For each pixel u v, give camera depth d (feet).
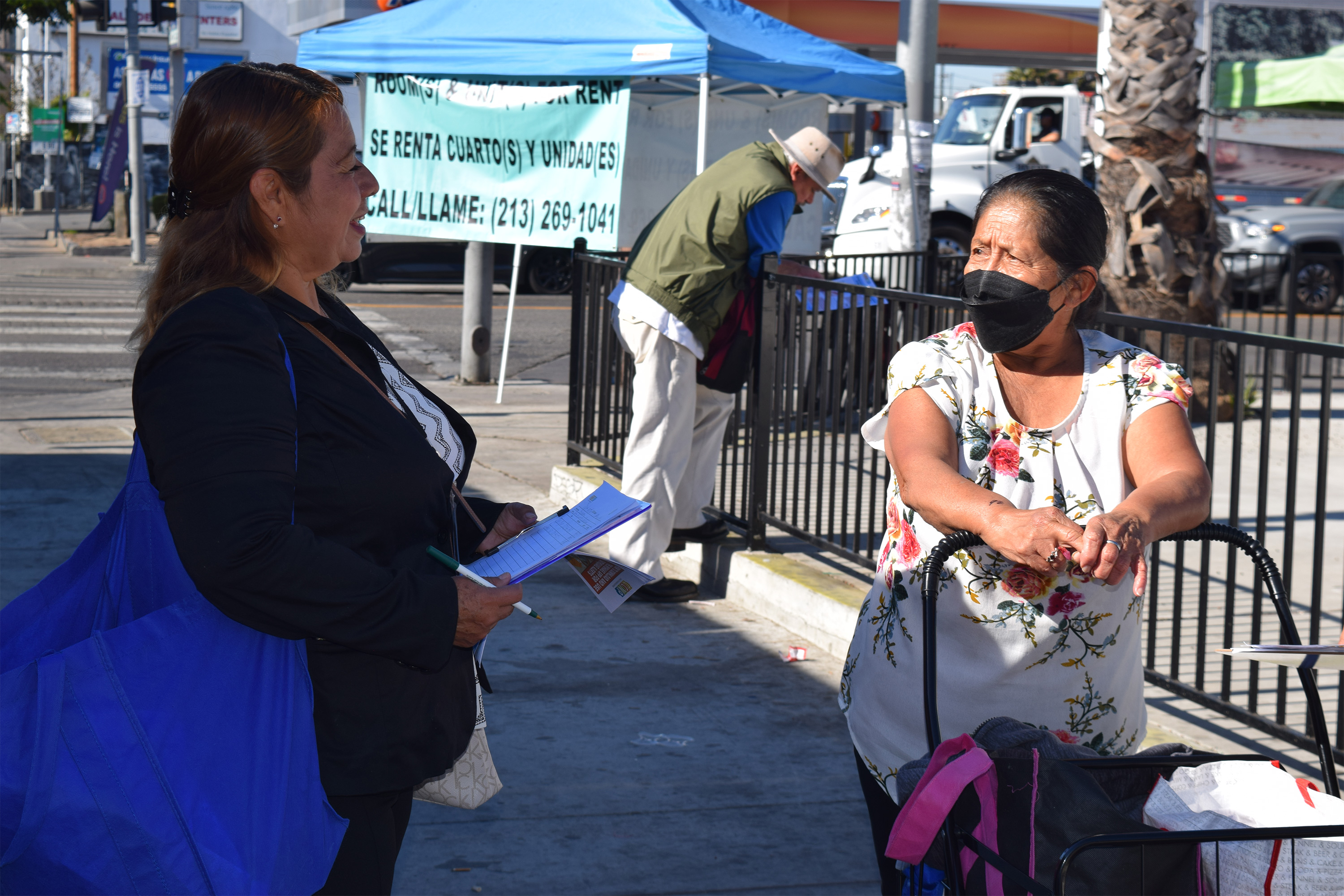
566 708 13.38
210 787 5.09
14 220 121.70
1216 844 5.06
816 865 10.16
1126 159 27.48
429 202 25.68
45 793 4.90
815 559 17.37
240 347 5.18
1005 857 5.32
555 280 58.54
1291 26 46.47
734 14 23.62
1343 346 10.82
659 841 10.50
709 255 15.72
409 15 25.77
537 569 6.07
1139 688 6.84
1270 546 19.53
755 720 13.19
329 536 5.52
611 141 22.63
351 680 5.55
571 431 22.35
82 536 19.47
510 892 9.62
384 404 5.77
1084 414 6.48
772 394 17.51
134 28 72.95
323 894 5.63
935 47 28.45
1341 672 11.78
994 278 6.22
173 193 5.67
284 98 5.58
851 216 42.24
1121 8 27.50
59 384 35.29
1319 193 55.36
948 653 6.49
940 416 6.48
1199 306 27.63
